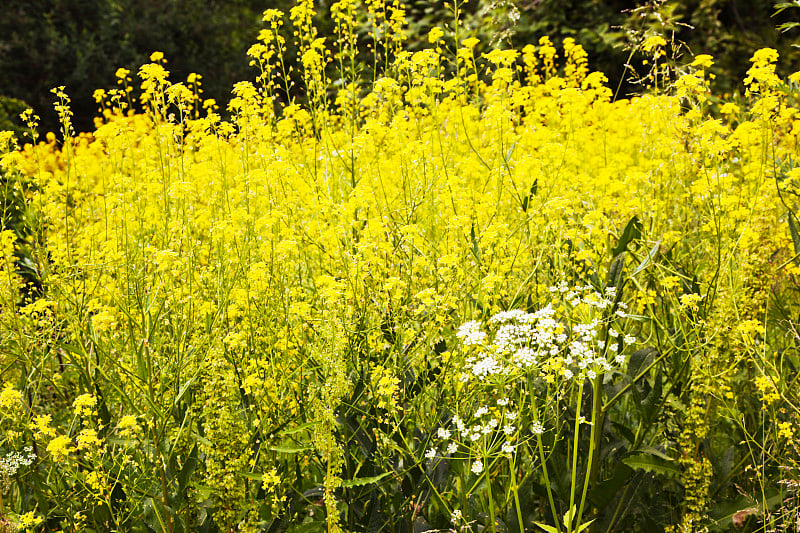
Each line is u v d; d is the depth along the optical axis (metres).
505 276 3.51
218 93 13.46
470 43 4.12
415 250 3.20
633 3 9.57
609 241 3.61
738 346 3.12
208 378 2.80
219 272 3.12
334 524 2.59
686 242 3.69
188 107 4.16
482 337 2.60
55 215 3.70
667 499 3.23
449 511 2.73
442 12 8.97
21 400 2.81
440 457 2.91
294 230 3.47
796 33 9.06
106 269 3.31
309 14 4.07
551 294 3.26
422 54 3.91
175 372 2.79
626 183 4.35
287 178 3.72
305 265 3.80
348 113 4.11
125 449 2.71
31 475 2.91
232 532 2.79
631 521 3.09
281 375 2.89
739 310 3.14
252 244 3.40
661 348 3.22
